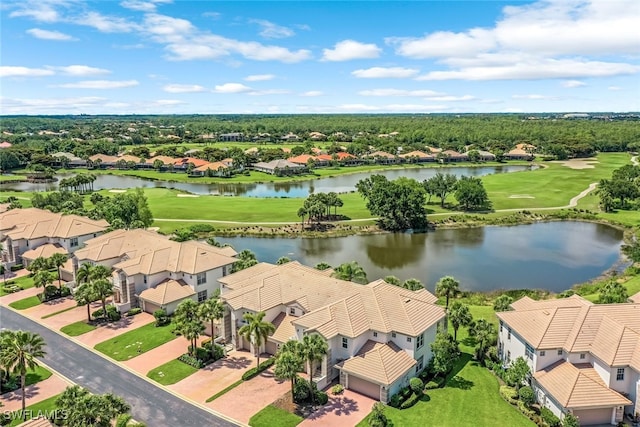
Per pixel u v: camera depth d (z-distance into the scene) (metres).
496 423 49.38
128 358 63.47
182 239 118.12
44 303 81.88
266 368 60.50
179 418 50.66
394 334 57.75
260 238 129.12
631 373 48.94
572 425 46.41
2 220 109.25
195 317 62.69
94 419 39.81
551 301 62.75
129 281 78.38
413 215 135.38
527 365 53.62
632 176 183.12
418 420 49.94
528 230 136.50
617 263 106.75
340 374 56.12
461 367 60.97
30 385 57.06
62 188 194.38
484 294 89.06
